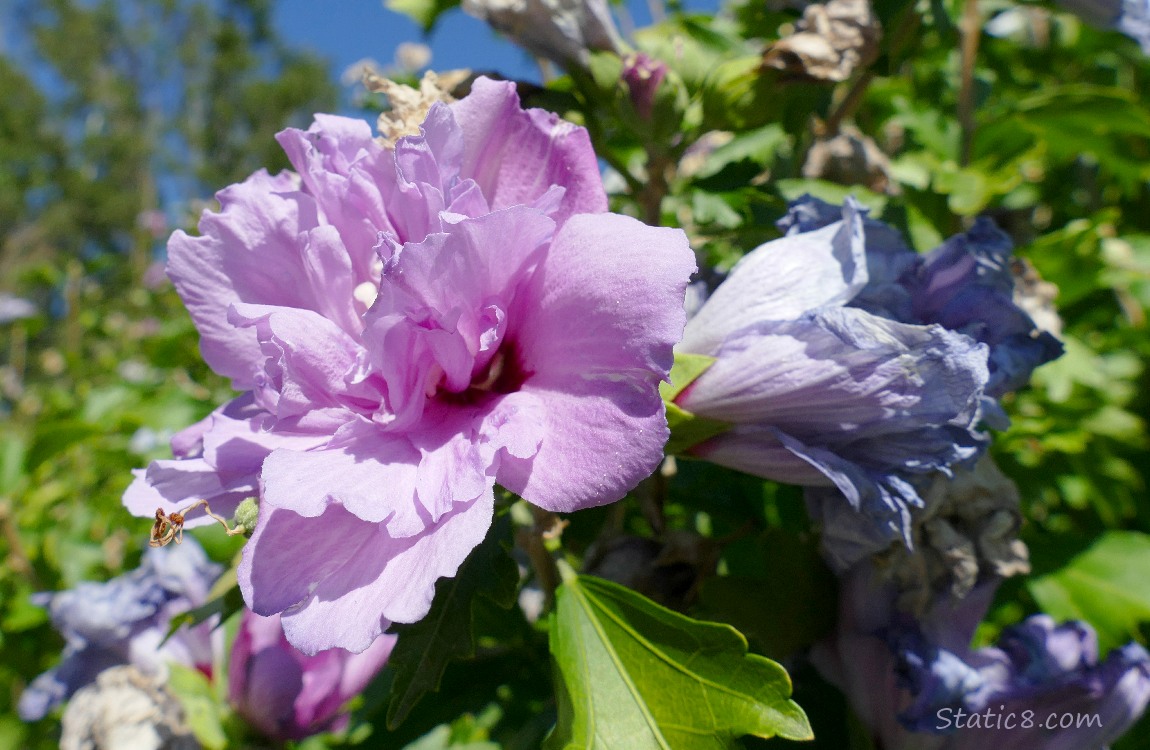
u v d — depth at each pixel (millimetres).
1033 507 250
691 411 147
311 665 208
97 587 224
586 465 117
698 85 206
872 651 177
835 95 280
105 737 207
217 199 143
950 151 298
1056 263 273
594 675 145
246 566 118
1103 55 370
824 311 139
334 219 139
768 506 229
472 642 146
